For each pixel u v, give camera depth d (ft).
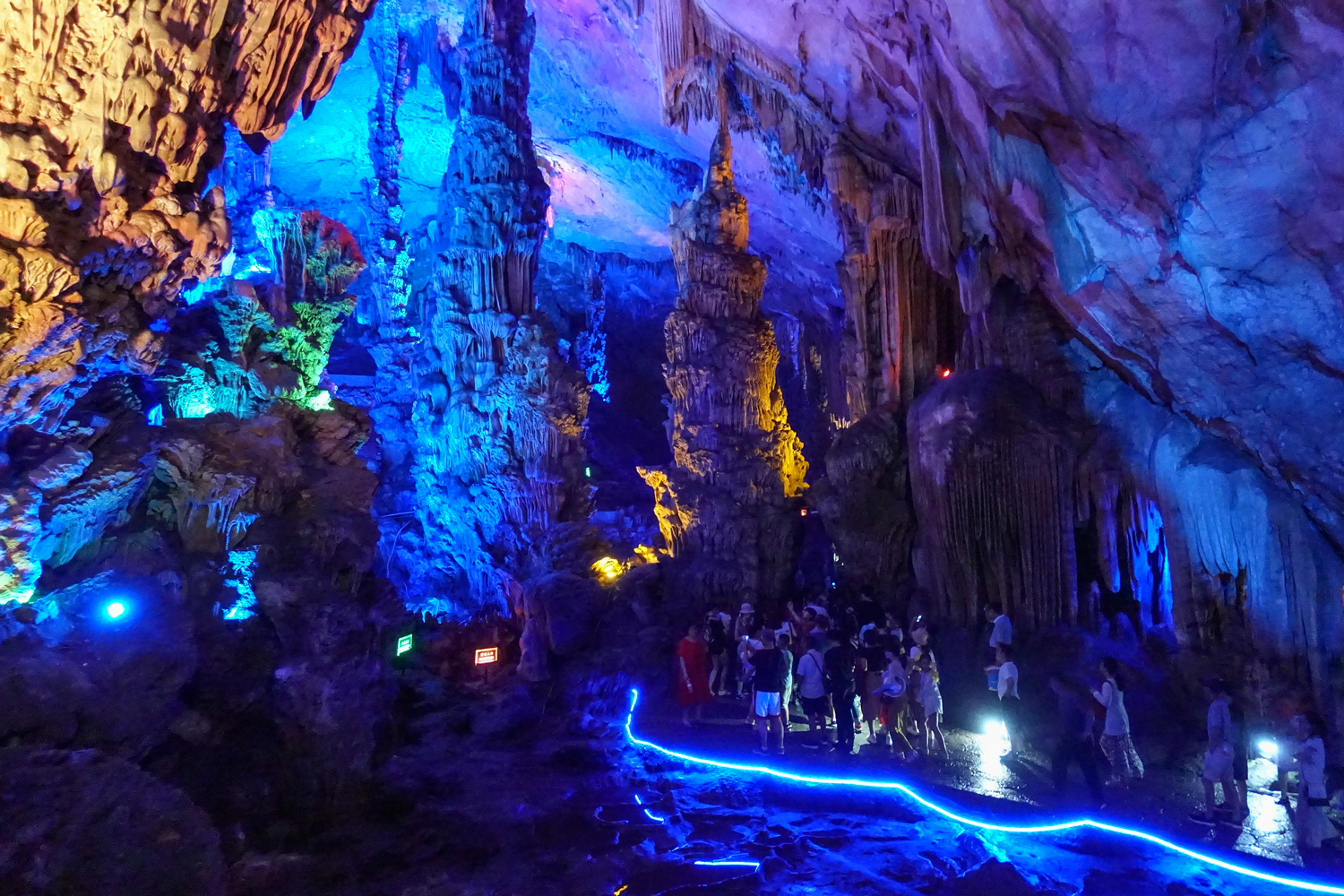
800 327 88.33
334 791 22.63
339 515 27.04
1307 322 25.61
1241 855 22.09
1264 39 20.77
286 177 72.59
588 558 46.06
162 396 25.71
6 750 15.17
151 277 18.39
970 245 38.86
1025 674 36.68
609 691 37.35
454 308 48.55
